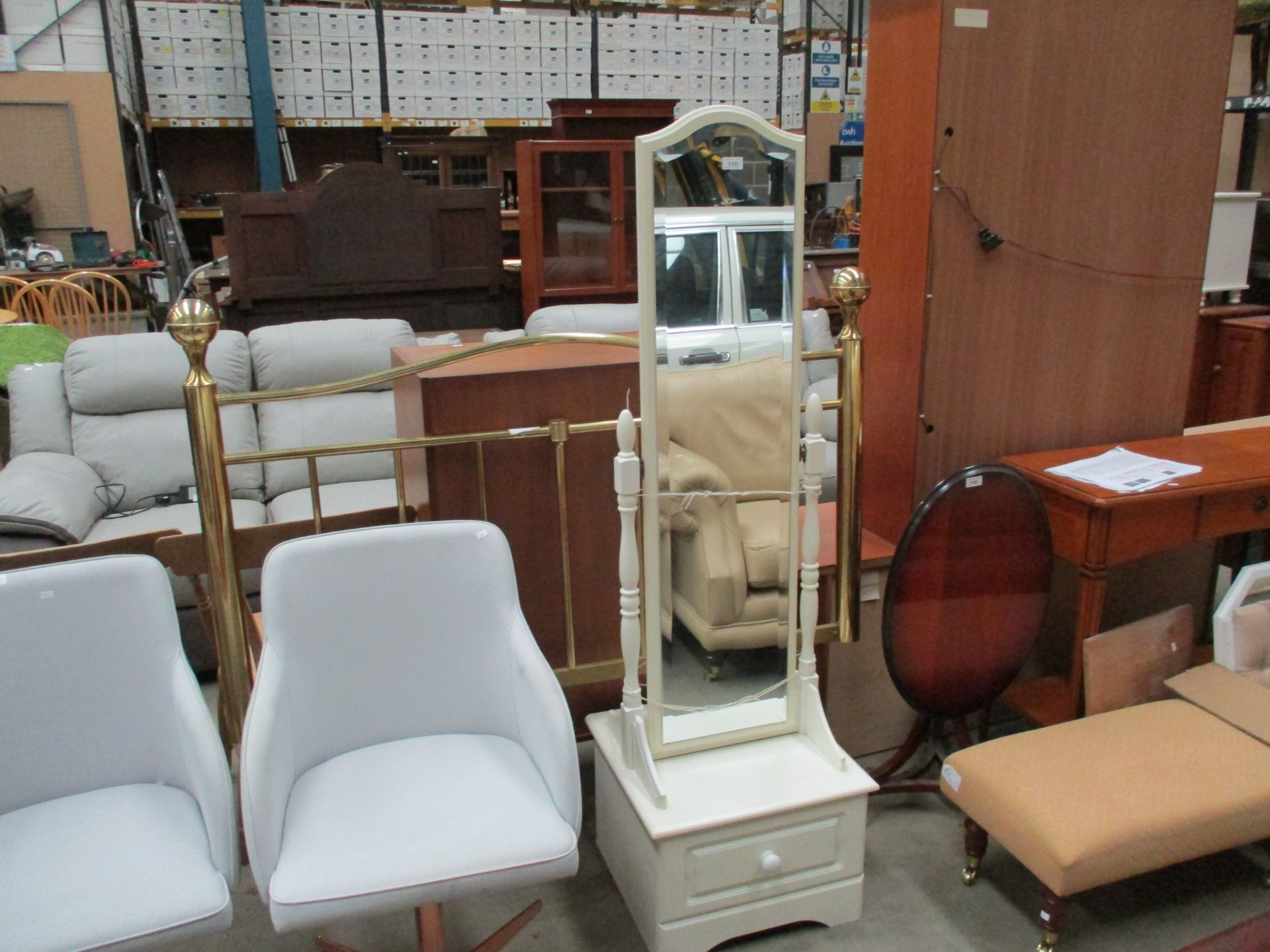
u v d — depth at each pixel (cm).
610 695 231
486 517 187
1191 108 221
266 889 132
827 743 177
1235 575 278
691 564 171
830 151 644
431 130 593
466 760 157
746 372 166
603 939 175
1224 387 413
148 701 150
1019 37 199
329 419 317
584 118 557
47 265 502
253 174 625
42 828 141
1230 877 190
